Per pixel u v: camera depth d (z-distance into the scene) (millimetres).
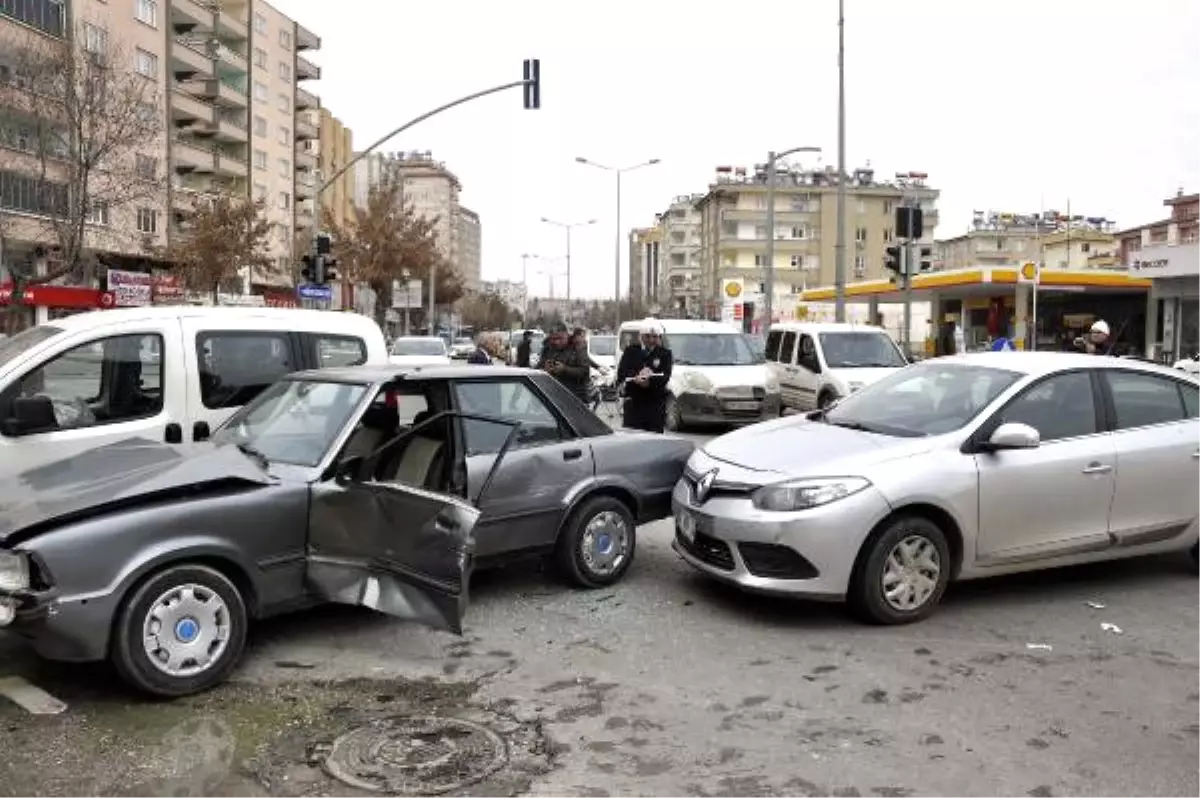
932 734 4191
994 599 6184
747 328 32594
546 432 6297
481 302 123000
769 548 5520
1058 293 39188
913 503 5621
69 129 26641
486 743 4078
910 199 19250
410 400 5875
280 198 81000
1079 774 3832
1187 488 6441
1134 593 6332
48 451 6027
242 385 6918
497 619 5738
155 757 3920
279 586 4895
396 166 120812
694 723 4297
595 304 131625
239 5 73875
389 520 4836
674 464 6766
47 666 4922
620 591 6336
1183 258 31406
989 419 5984
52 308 39250
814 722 4312
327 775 3783
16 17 40812
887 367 15719
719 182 95438
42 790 3637
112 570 4320
